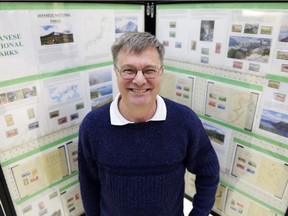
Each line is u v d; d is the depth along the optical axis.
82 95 1.00
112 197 0.87
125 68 0.70
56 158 1.02
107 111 0.82
